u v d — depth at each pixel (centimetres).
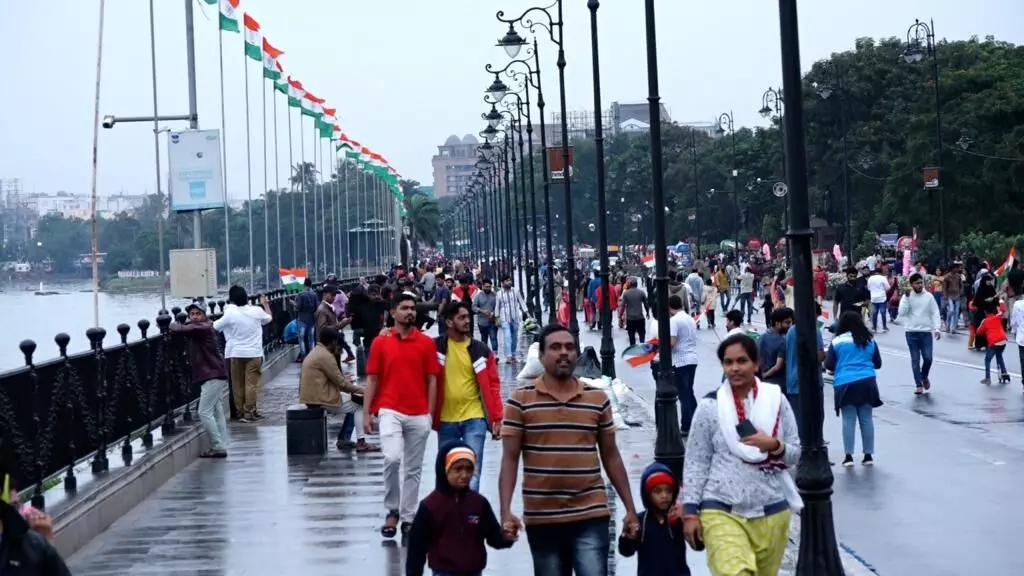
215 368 2550
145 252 8938
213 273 3312
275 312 4981
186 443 2467
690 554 1631
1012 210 9362
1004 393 3359
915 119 9775
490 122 5894
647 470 1156
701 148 18725
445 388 1752
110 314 5403
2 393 1470
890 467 2294
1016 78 9950
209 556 1664
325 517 1927
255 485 2225
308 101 8381
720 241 17675
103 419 1998
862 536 1744
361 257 15800
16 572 746
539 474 1130
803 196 1209
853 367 2303
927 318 3353
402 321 1748
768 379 2267
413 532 1197
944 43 11838
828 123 12012
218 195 3416
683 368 2695
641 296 5081
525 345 5812
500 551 1670
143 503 2059
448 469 1187
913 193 9700
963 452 2442
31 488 1623
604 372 3494
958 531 1762
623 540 1156
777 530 1069
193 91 3528
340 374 2609
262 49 6291
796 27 1215
